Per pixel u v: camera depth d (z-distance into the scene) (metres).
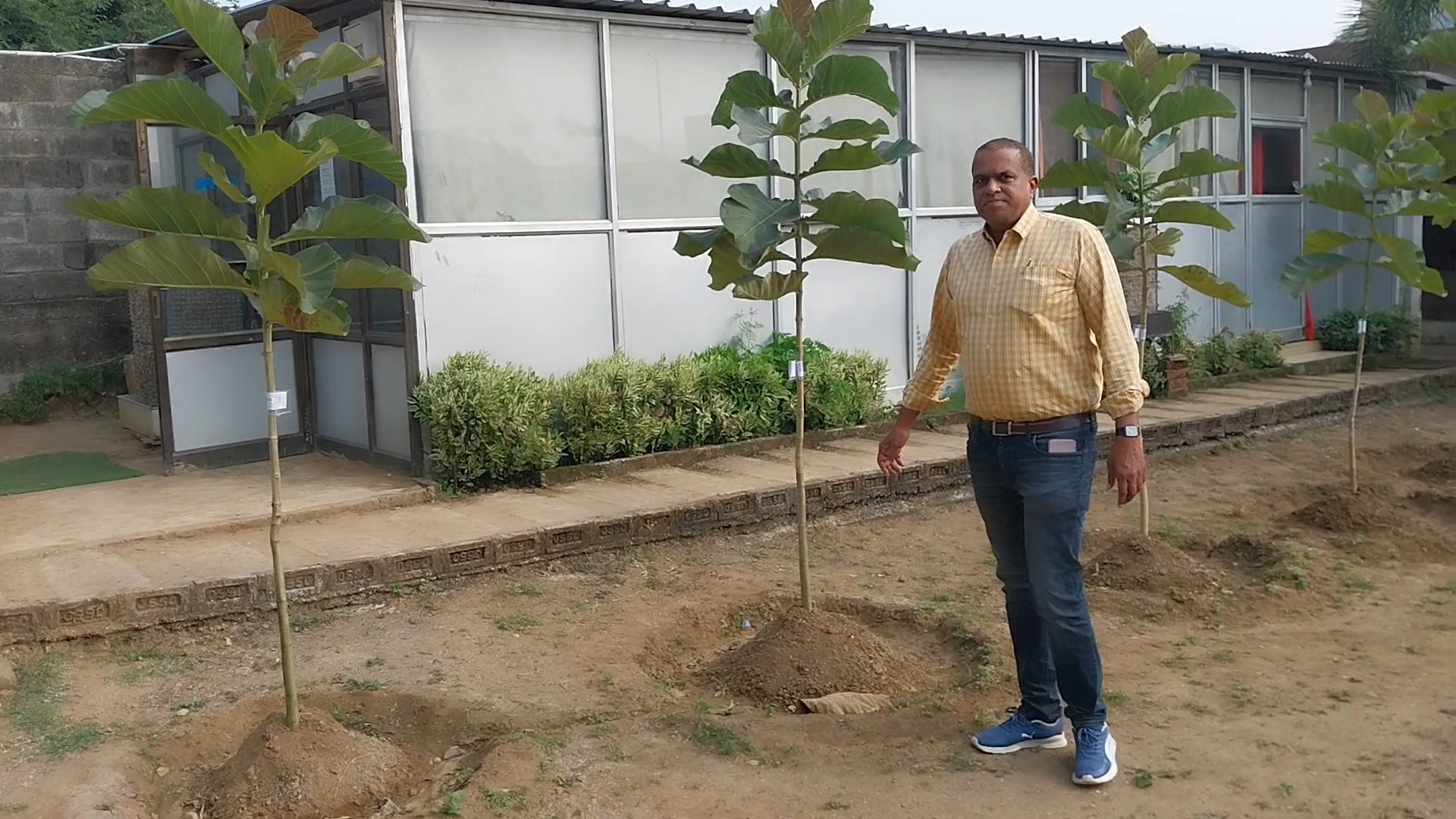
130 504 7.27
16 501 7.45
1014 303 3.83
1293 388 12.04
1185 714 4.50
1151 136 6.93
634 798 3.91
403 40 7.48
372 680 4.98
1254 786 3.87
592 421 7.94
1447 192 9.16
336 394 8.62
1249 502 8.20
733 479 7.84
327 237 4.03
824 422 9.31
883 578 6.55
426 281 7.66
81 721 4.57
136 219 3.83
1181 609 5.89
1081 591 3.92
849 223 5.11
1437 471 9.06
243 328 8.55
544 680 5.02
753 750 4.27
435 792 4.01
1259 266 13.88
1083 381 3.88
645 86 8.72
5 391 11.38
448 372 7.62
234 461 8.49
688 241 5.36
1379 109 8.15
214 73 8.76
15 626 5.11
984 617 5.77
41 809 3.86
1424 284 7.54
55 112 11.48
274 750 4.05
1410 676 4.87
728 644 5.68
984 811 3.77
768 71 9.41
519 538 6.43
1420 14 14.18
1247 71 13.38
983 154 3.87
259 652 5.33
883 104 5.21
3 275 11.34
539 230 8.15
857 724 4.50
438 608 5.93
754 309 9.44
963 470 8.56
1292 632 5.54
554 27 8.18
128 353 11.99
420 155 7.63
